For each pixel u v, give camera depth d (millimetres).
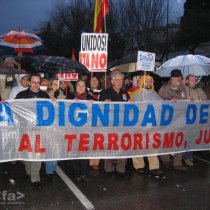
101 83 9969
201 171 7395
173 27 29562
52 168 6664
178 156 7332
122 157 6742
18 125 6133
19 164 7707
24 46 13609
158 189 6281
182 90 7660
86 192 6105
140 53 6992
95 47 8500
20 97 6480
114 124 6645
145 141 6883
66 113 6340
